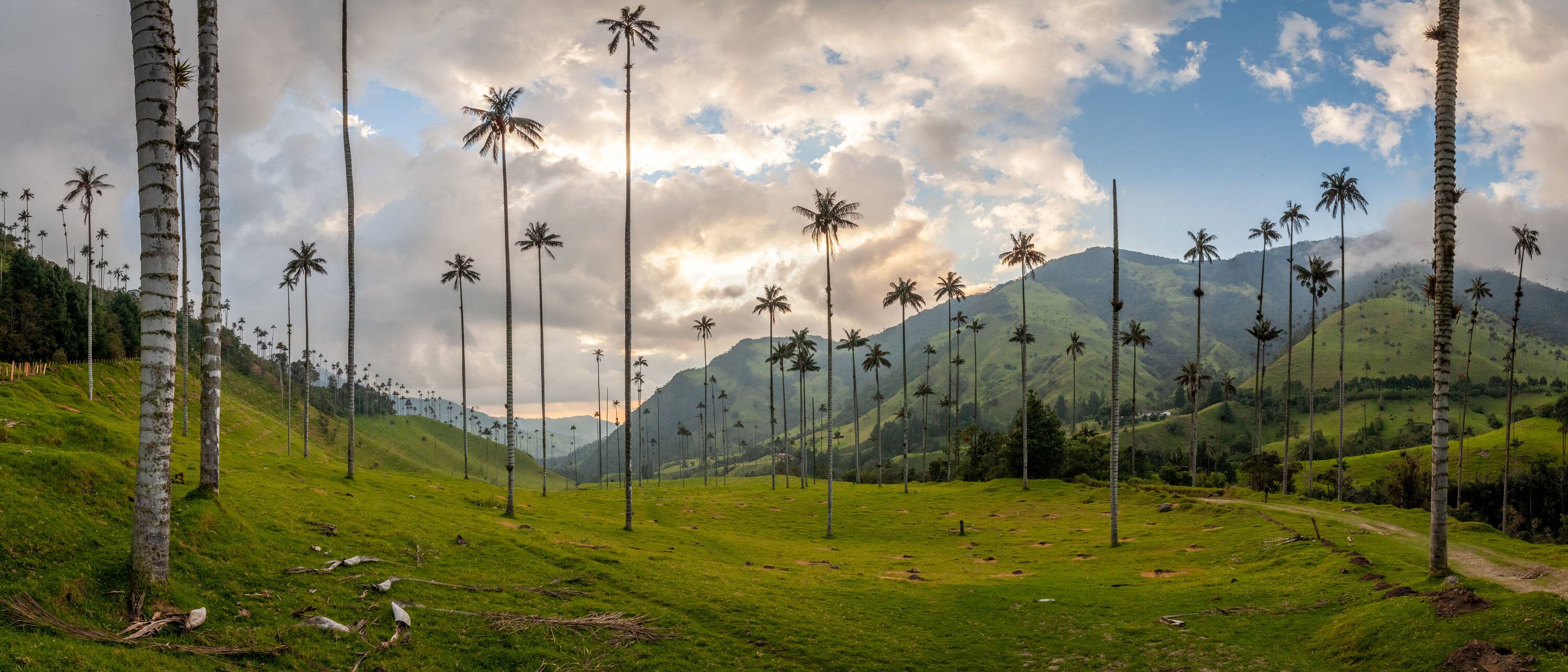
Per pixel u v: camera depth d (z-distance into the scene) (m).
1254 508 72.75
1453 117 32.59
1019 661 29.20
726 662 28.23
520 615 29.75
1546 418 172.12
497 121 65.00
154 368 23.20
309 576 29.34
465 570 34.91
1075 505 94.62
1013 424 146.25
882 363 158.62
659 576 38.31
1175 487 101.06
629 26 63.72
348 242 65.31
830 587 40.69
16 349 105.56
